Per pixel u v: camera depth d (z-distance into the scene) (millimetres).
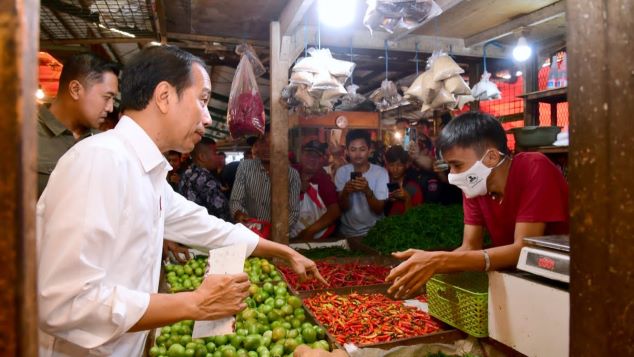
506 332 1837
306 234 5332
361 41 4531
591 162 714
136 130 1692
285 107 4457
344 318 2717
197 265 3771
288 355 2219
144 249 1717
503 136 2279
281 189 4465
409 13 2689
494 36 4387
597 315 717
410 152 6492
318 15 3697
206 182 4734
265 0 4016
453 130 2285
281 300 2773
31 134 521
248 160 5215
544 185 2113
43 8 3766
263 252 2604
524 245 1785
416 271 1953
